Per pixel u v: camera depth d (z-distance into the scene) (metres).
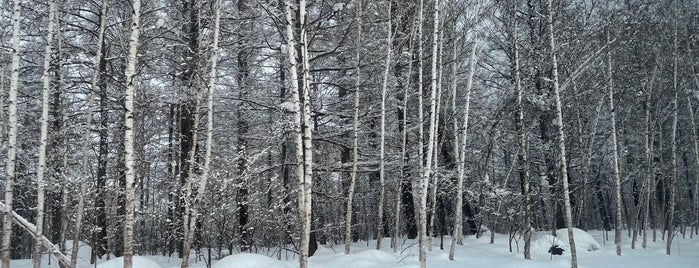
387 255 11.59
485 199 15.95
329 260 11.39
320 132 14.42
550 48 12.95
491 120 15.52
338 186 18.88
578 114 15.84
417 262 11.17
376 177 16.73
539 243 13.36
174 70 13.02
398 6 12.82
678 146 18.05
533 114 14.79
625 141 20.45
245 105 14.02
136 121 14.01
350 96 14.73
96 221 12.02
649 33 15.16
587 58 14.81
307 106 8.73
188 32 13.03
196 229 11.88
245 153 12.99
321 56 13.11
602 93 15.94
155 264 10.30
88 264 12.38
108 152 13.04
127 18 12.63
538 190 14.95
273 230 14.20
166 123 17.41
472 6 12.59
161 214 12.29
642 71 15.24
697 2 16.11
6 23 10.96
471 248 13.75
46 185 11.47
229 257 10.16
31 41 12.52
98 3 13.55
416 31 13.41
